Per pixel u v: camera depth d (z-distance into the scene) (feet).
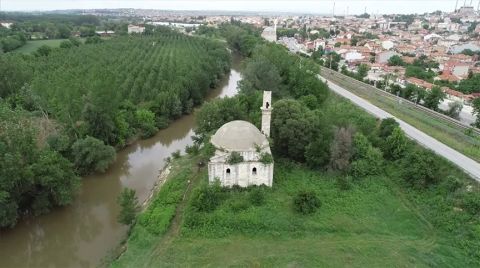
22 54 445.78
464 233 136.36
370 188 170.09
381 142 198.08
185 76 352.90
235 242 137.69
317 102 275.80
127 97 306.55
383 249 131.95
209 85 391.04
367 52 606.14
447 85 401.49
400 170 179.01
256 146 165.17
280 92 309.22
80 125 226.99
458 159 179.22
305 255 130.00
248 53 572.10
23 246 161.07
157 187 191.72
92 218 179.83
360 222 145.89
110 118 239.30
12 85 288.51
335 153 179.11
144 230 147.64
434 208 151.94
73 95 234.38
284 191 167.22
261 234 140.87
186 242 138.72
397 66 498.28
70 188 176.76
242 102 257.34
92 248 157.28
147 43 632.38
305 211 149.18
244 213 149.48
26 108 262.67
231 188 168.55
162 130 290.76
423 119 249.14
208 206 152.76
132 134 264.93
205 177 182.19
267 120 184.85
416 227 143.43
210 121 220.23
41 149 176.24
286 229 142.31
